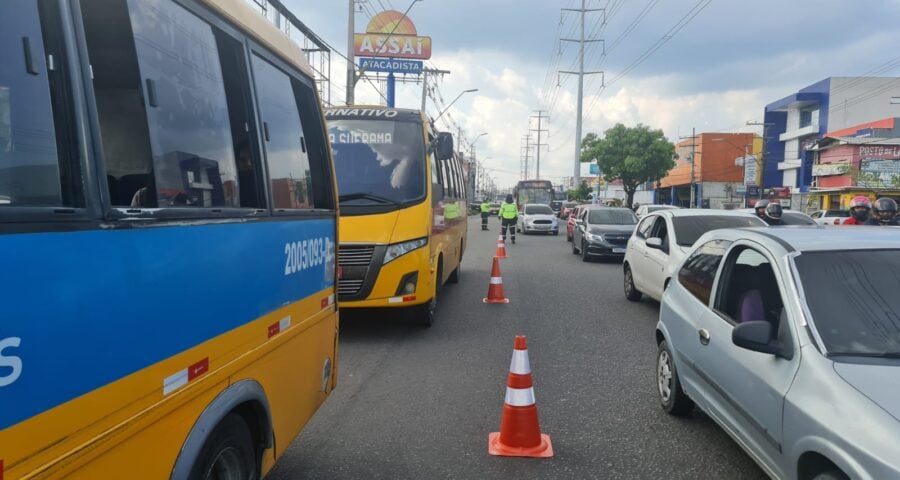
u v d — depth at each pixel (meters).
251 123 3.20
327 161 4.50
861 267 3.69
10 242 1.60
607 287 13.34
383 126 9.02
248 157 3.16
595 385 6.37
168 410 2.28
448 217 11.20
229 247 2.79
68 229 1.80
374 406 5.69
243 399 2.84
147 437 2.16
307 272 3.89
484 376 6.66
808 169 50.97
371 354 7.60
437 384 6.38
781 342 3.48
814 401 3.00
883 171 37.50
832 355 3.18
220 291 2.69
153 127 2.36
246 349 2.95
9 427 1.58
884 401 2.75
